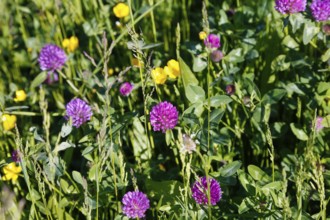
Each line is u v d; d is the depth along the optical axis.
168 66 0.66
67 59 0.78
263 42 0.73
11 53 0.91
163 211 0.61
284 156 0.67
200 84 0.70
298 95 0.70
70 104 0.64
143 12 0.77
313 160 0.50
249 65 0.73
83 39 0.86
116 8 0.77
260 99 0.65
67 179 0.67
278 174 0.61
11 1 0.94
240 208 0.58
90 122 0.64
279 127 0.67
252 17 0.77
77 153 0.75
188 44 0.68
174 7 0.87
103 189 0.60
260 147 0.67
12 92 0.79
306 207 0.62
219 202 0.62
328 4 0.63
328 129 0.66
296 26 0.65
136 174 0.65
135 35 0.59
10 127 0.69
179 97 0.67
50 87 0.81
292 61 0.69
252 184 0.59
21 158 0.54
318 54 0.74
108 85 0.55
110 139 0.60
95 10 0.83
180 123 0.62
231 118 0.69
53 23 0.86
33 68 0.88
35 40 0.89
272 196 0.57
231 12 0.79
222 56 0.68
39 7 0.88
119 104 0.71
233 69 0.69
